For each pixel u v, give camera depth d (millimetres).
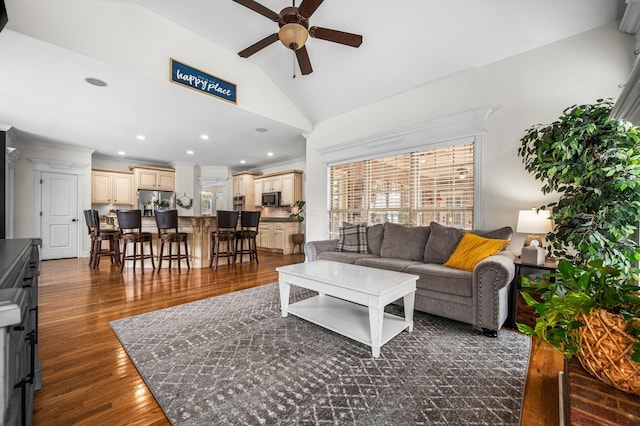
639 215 1662
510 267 2127
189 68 3115
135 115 3895
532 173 2689
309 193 4910
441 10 2578
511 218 2809
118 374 1623
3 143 3303
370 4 2664
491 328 2129
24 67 2643
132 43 2727
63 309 2684
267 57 3660
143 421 1264
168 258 4434
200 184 7820
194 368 1688
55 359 1780
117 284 3631
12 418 623
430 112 3406
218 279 3945
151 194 6895
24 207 5172
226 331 2213
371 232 3686
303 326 2318
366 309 2443
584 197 1906
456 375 1639
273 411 1328
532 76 2688
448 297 2365
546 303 910
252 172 7949
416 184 3578
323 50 3320
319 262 2826
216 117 3990
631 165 1662
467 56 2928
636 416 688
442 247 2918
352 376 1619
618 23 2293
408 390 1495
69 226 5680
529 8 2383
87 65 2609
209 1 2752
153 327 2275
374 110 3980
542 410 1348
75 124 4270
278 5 2764
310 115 4613
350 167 4371
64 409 1325
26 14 2193
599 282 835
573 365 910
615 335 751
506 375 1643
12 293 588
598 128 1843
